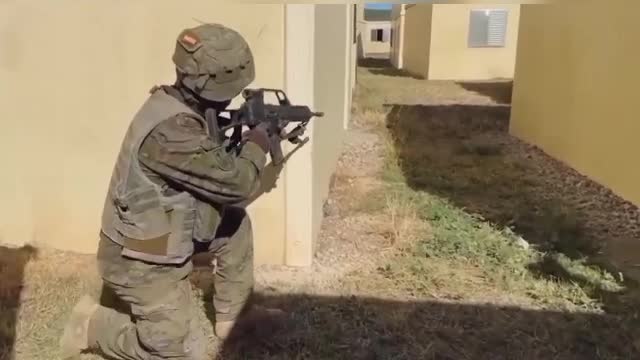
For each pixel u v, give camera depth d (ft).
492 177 20.90
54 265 12.70
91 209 13.25
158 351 8.63
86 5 12.28
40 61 12.64
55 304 11.18
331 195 18.51
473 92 46.62
